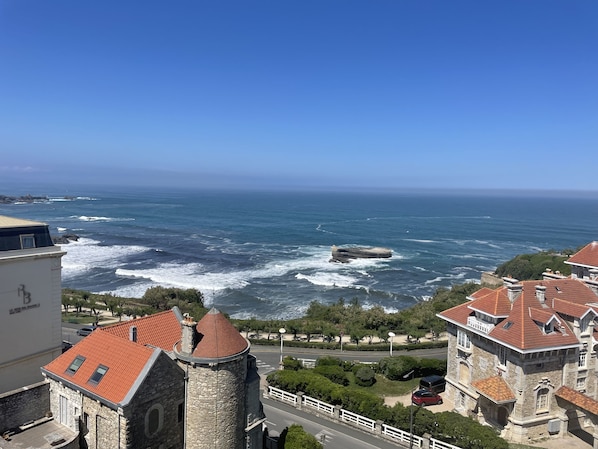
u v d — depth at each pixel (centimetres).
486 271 13250
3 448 2534
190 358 2608
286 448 3092
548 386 3688
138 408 2456
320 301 9669
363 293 10488
